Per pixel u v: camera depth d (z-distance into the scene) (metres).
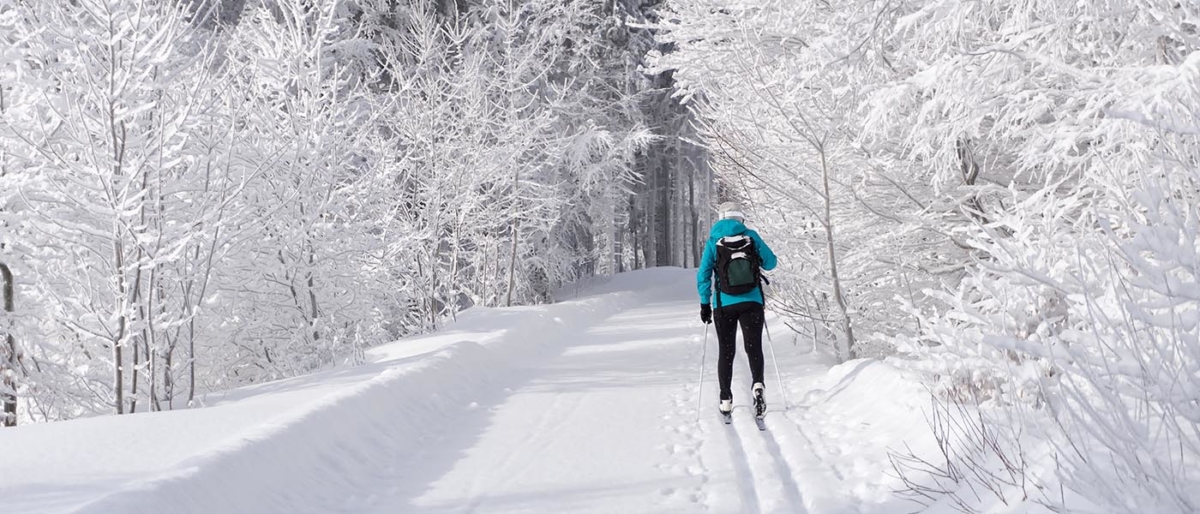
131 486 3.49
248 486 4.00
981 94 5.17
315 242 11.01
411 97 16.20
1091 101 4.86
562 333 13.75
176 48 8.00
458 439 5.83
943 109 5.47
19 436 4.56
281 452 4.45
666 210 35.97
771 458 4.93
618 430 5.90
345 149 11.95
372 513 4.23
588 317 17.05
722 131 9.17
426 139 15.60
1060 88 5.53
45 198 7.06
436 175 15.57
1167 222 2.80
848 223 8.41
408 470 5.05
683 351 10.40
